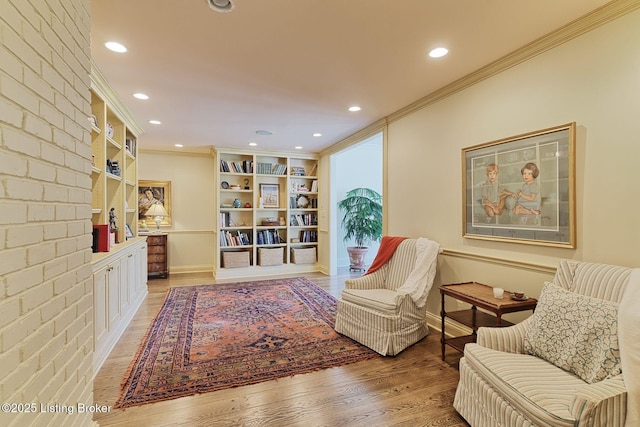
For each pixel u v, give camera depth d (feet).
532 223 7.38
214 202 19.57
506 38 7.06
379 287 10.81
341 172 22.56
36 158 3.52
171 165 19.83
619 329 4.49
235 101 10.91
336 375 7.55
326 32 6.79
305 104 11.24
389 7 5.94
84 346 4.68
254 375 7.52
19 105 3.22
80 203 4.60
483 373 5.35
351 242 22.76
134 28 6.59
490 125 8.45
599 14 6.06
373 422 5.92
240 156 20.10
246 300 13.76
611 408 3.87
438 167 10.27
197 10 6.00
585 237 6.43
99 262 7.79
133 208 13.92
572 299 5.37
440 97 10.08
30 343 3.36
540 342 5.52
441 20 6.37
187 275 19.11
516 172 7.74
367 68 8.50
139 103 11.06
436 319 10.49
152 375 7.48
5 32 2.99
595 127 6.25
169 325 10.74
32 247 3.43
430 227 10.66
